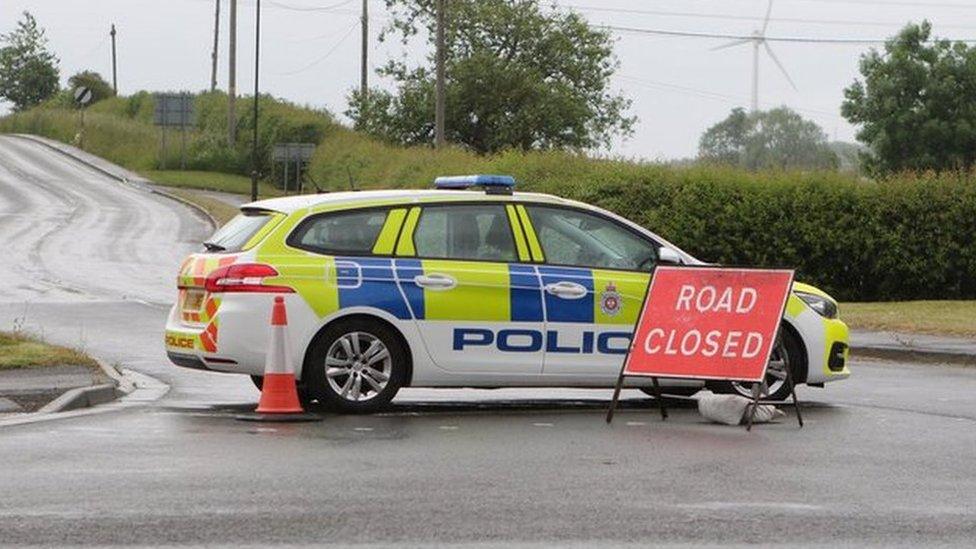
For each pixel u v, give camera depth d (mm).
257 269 18438
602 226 19719
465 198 19297
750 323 17922
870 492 13367
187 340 18859
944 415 19297
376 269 18734
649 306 18453
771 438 16828
